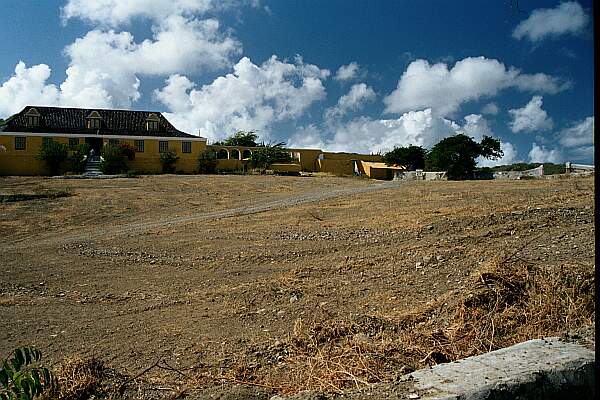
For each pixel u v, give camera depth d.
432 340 5.64
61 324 7.57
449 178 39.44
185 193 26.69
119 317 7.95
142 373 5.51
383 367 4.95
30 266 12.27
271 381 5.06
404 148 53.88
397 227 13.53
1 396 3.93
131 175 37.03
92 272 11.44
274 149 48.84
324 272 9.84
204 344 6.47
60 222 19.88
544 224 11.64
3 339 6.91
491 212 13.51
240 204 22.72
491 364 3.98
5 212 21.77
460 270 8.70
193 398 4.76
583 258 8.44
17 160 43.94
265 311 7.70
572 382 3.89
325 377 4.72
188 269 11.43
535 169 39.19
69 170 42.84
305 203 21.39
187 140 48.44
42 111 49.22
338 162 54.97
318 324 6.52
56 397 4.89
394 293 8.01
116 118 50.72
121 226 18.69
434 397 3.54
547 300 6.13
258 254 12.29
